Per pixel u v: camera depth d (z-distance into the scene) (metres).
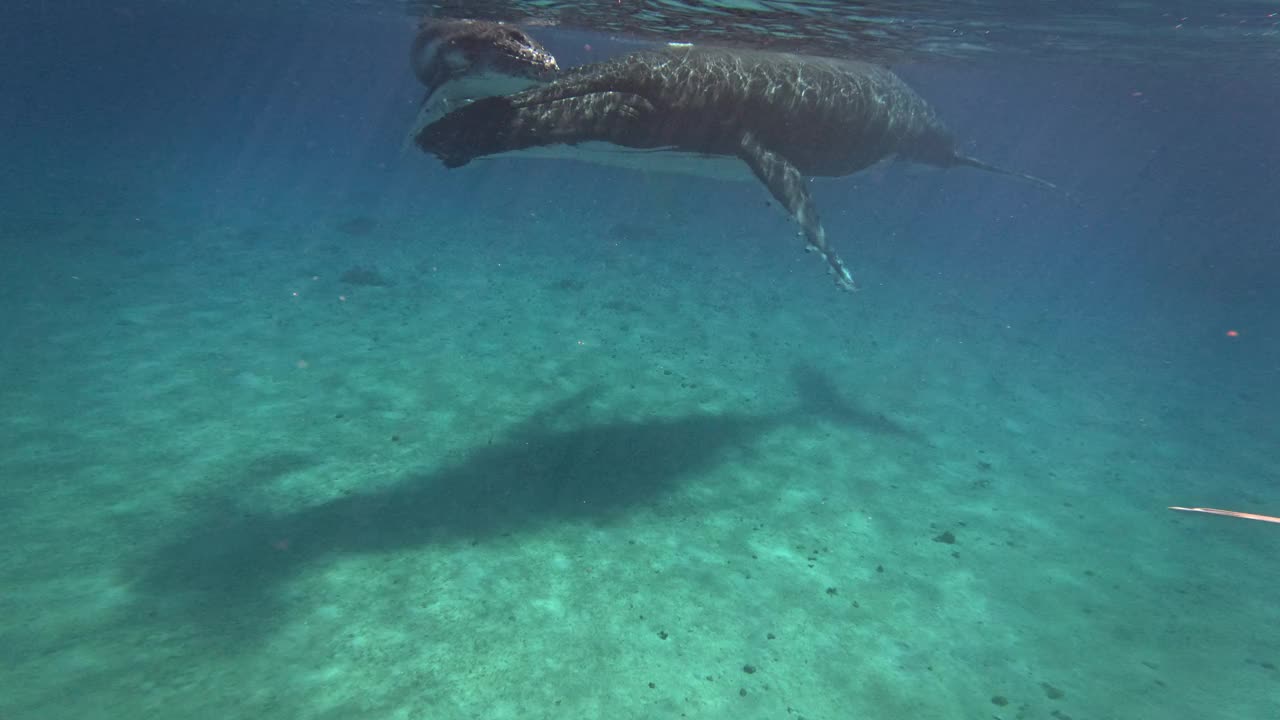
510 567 5.63
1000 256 29.61
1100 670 5.00
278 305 12.80
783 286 17.95
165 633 4.52
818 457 8.33
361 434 7.89
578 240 22.42
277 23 47.41
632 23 11.50
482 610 5.07
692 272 18.61
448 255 18.62
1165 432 10.30
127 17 58.00
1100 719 4.51
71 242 15.71
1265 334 17.88
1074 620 5.59
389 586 5.24
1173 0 10.75
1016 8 11.16
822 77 6.39
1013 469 8.58
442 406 8.82
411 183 34.62
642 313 13.97
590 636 4.91
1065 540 6.91
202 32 69.94
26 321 10.45
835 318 15.18
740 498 7.19
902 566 6.24
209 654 4.37
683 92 5.57
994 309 18.16
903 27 11.88
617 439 8.23
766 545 6.37
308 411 8.42
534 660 4.61
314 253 17.64
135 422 7.73
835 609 5.52
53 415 7.63
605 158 5.75
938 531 6.91
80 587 4.89
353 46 66.75
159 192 25.06
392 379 9.61
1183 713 4.59
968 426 9.87
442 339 11.48
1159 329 17.73
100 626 4.52
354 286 14.54
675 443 8.28
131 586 4.96
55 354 9.41
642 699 4.36
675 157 5.91
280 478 6.77
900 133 7.44
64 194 21.84
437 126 4.86
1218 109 39.31
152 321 11.27
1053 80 28.05
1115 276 26.52
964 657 5.07
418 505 6.45
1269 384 13.26
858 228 34.16
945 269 24.39
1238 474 8.87
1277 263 32.56
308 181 32.44
